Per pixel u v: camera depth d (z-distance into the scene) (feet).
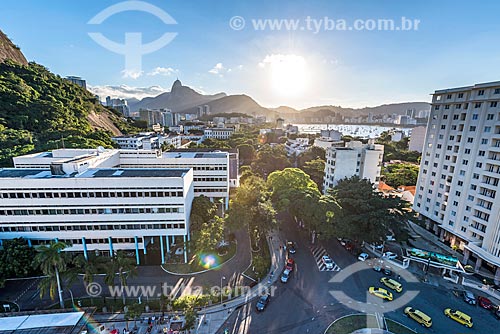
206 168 245.04
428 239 208.13
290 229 225.15
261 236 206.59
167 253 175.83
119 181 157.79
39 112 397.80
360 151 256.73
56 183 152.97
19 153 286.25
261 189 234.17
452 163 195.52
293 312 131.95
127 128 629.51
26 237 156.56
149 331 116.78
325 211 181.78
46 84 487.20
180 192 163.94
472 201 179.01
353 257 183.62
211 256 178.50
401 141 552.00
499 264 153.38
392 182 338.34
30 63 576.20
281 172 258.57
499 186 160.97
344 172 254.47
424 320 123.75
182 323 121.90
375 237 175.63
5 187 149.48
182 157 252.83
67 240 161.38
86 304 133.69
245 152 498.69
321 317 128.88
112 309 129.80
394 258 180.04
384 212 181.98
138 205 162.61
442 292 149.07
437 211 210.18
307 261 177.68
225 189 249.14
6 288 145.28
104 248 166.61
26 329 94.68
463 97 187.01
